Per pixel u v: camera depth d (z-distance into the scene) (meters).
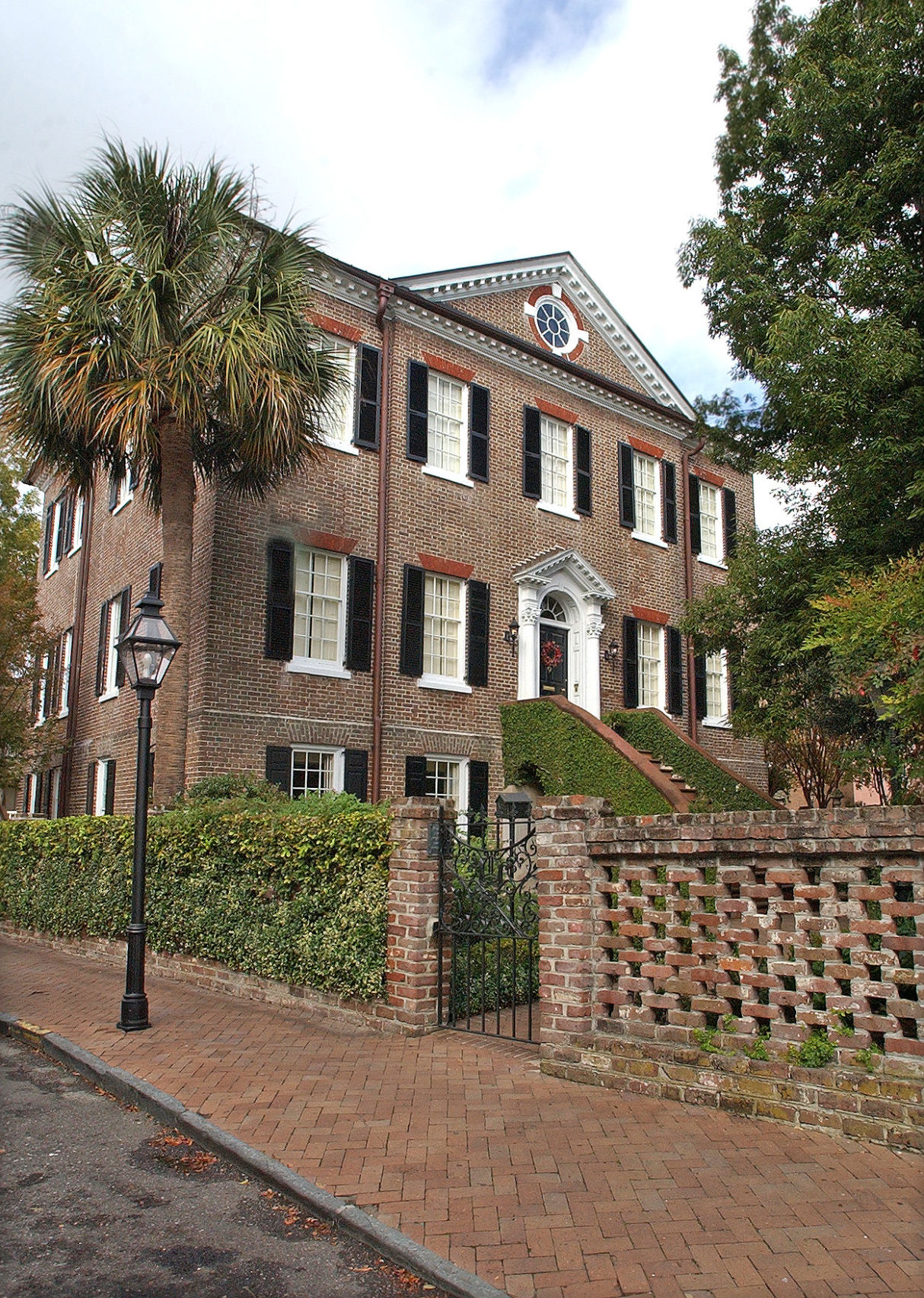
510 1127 5.26
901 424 11.13
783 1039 5.30
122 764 16.09
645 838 5.98
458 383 17.38
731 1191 4.34
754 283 12.78
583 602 18.55
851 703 13.60
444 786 16.00
